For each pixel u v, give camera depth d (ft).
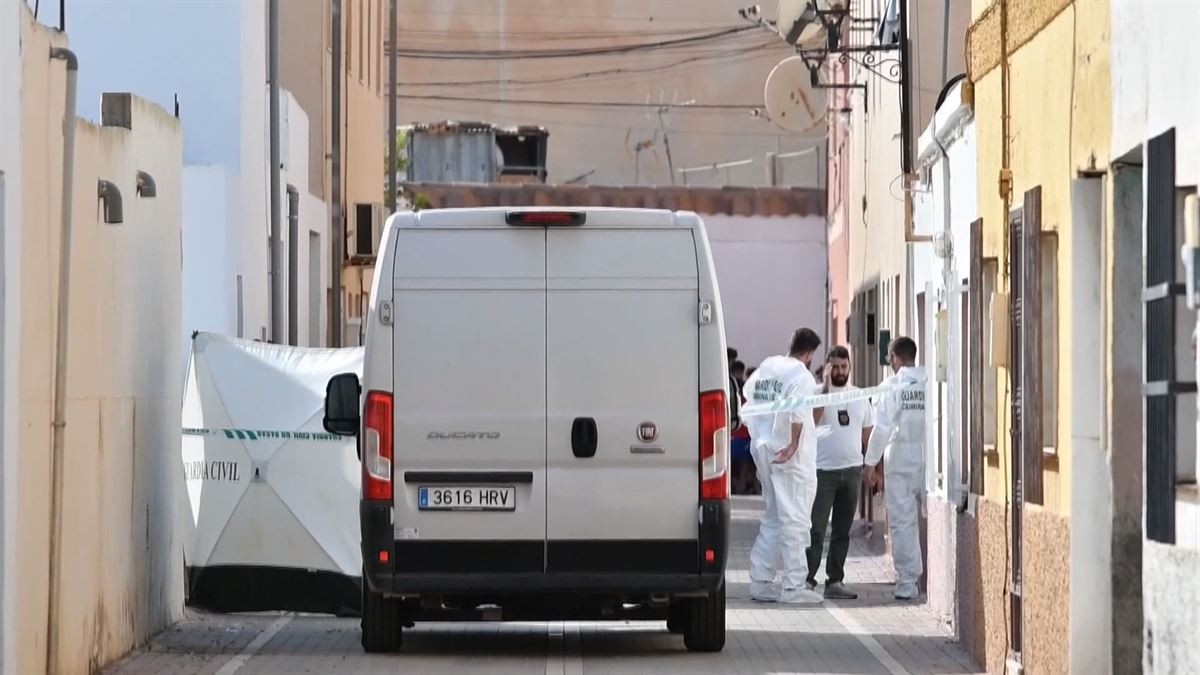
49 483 56.49
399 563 62.80
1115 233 48.52
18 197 52.70
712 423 62.90
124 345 66.80
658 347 63.00
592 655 67.00
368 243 150.20
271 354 77.87
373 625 66.80
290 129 125.80
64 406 57.47
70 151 57.62
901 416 87.04
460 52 301.22
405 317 62.85
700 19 300.81
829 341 205.57
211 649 68.44
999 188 61.46
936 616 79.71
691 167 298.76
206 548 76.89
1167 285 42.09
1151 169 43.65
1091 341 51.47
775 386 85.56
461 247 63.05
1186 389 41.96
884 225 122.11
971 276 67.00
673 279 63.16
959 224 71.67
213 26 106.22
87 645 61.36
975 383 66.49
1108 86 48.06
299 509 76.13
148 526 70.64
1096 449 51.31
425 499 62.80
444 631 74.74
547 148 295.89
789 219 219.61
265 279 113.29
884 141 121.80
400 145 263.49
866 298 140.46
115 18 106.22
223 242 102.17
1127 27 46.19
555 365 62.85
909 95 84.02
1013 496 59.16
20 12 52.70
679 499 63.00
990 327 65.46
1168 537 42.42
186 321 102.12
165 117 73.51
